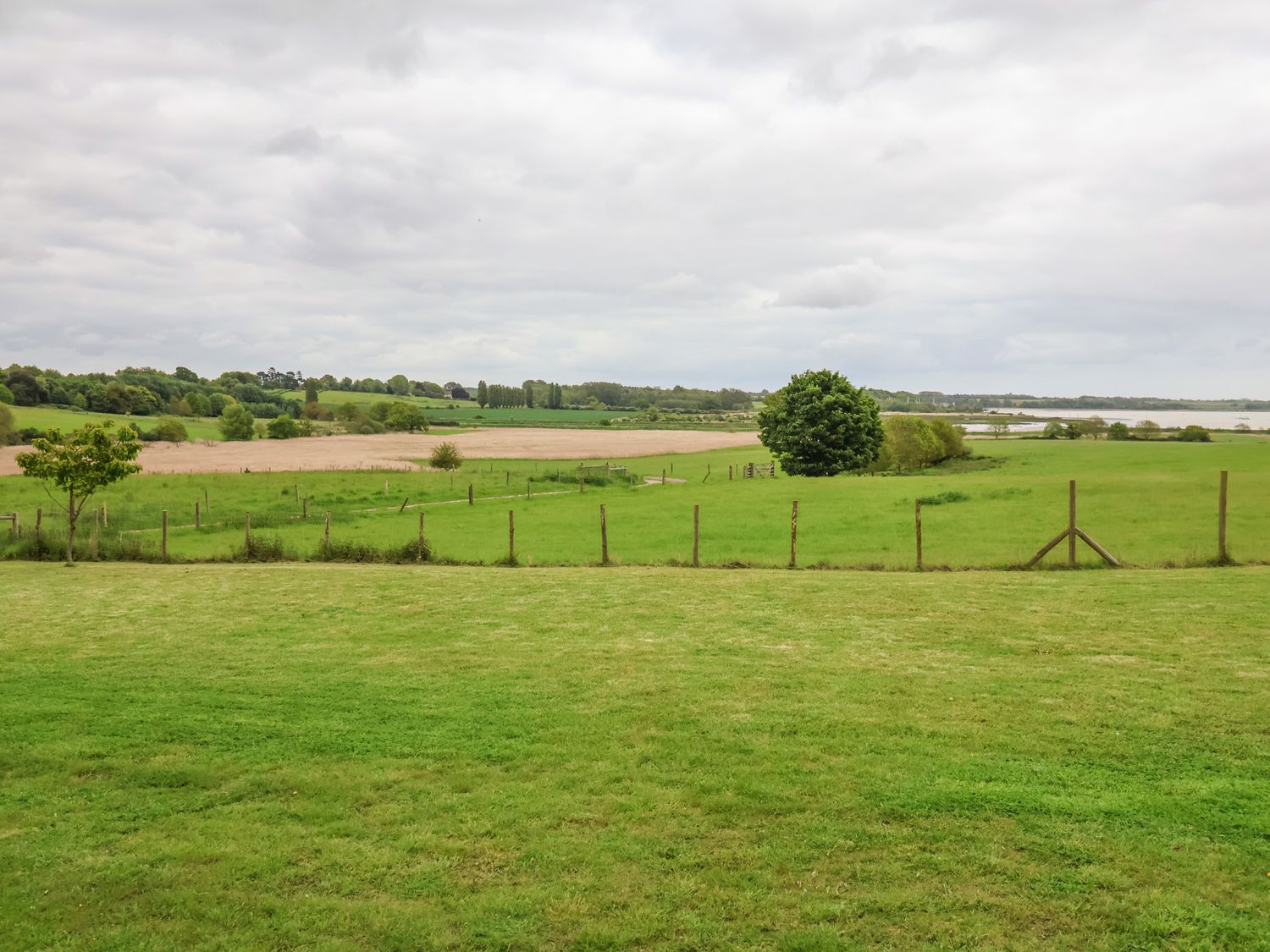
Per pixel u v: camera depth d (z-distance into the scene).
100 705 11.42
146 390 169.75
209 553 30.55
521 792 8.55
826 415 74.12
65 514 39.56
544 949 6.16
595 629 15.59
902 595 18.25
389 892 6.90
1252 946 5.93
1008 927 6.24
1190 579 19.09
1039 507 37.53
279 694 11.82
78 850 7.62
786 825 7.77
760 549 30.48
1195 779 8.47
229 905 6.75
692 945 6.14
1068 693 11.12
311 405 185.50
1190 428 120.69
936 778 8.62
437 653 13.97
